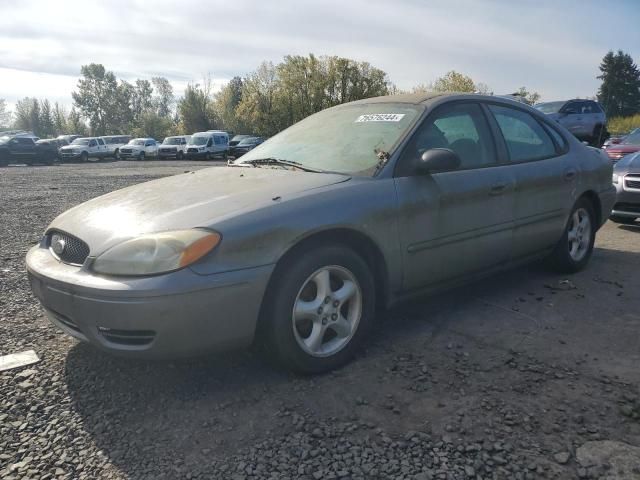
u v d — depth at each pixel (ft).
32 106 292.81
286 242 9.30
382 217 10.63
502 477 7.16
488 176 12.80
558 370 10.18
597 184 16.58
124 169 81.66
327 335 10.43
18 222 27.32
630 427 8.26
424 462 7.48
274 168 12.10
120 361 10.70
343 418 8.61
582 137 58.95
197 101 208.95
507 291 14.90
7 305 13.96
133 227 9.18
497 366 10.37
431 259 11.70
